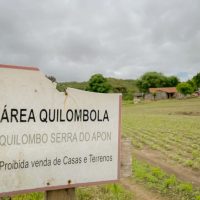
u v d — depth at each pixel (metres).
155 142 24.53
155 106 104.88
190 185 11.20
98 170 4.67
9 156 4.08
